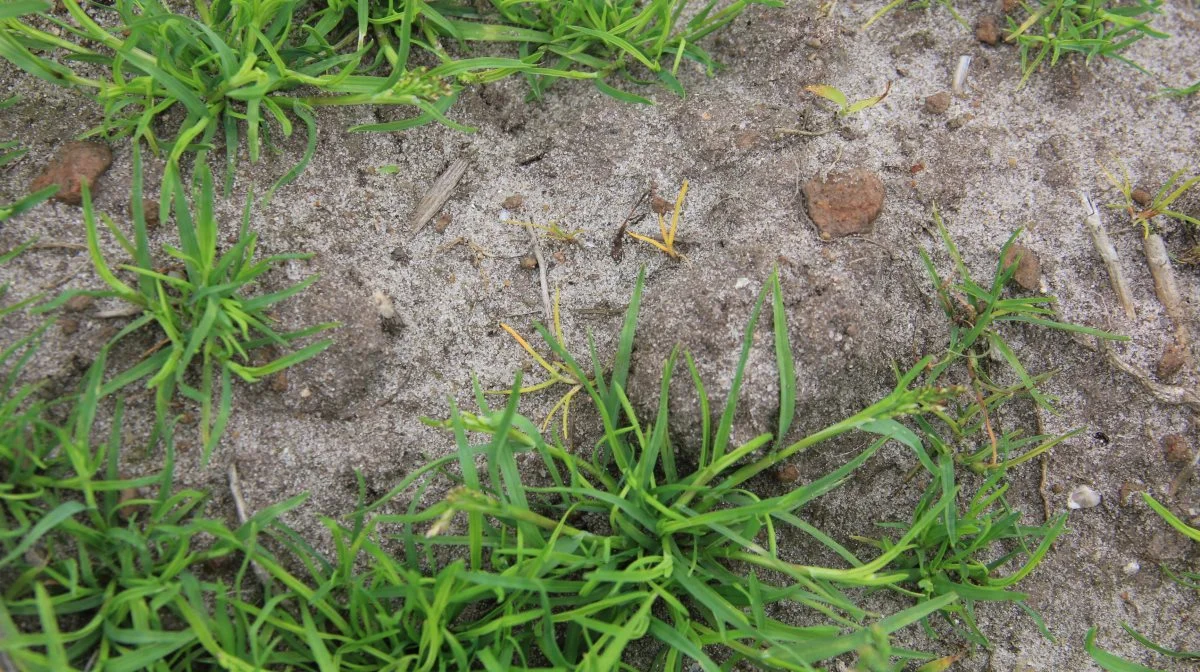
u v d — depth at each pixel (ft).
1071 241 1.23
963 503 1.20
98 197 1.15
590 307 1.20
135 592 1.05
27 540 1.03
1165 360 1.22
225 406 1.11
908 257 1.21
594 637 1.13
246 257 1.13
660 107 1.23
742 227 1.19
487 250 1.20
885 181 1.22
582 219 1.21
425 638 1.07
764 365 1.13
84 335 1.12
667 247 1.19
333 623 1.11
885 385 1.19
